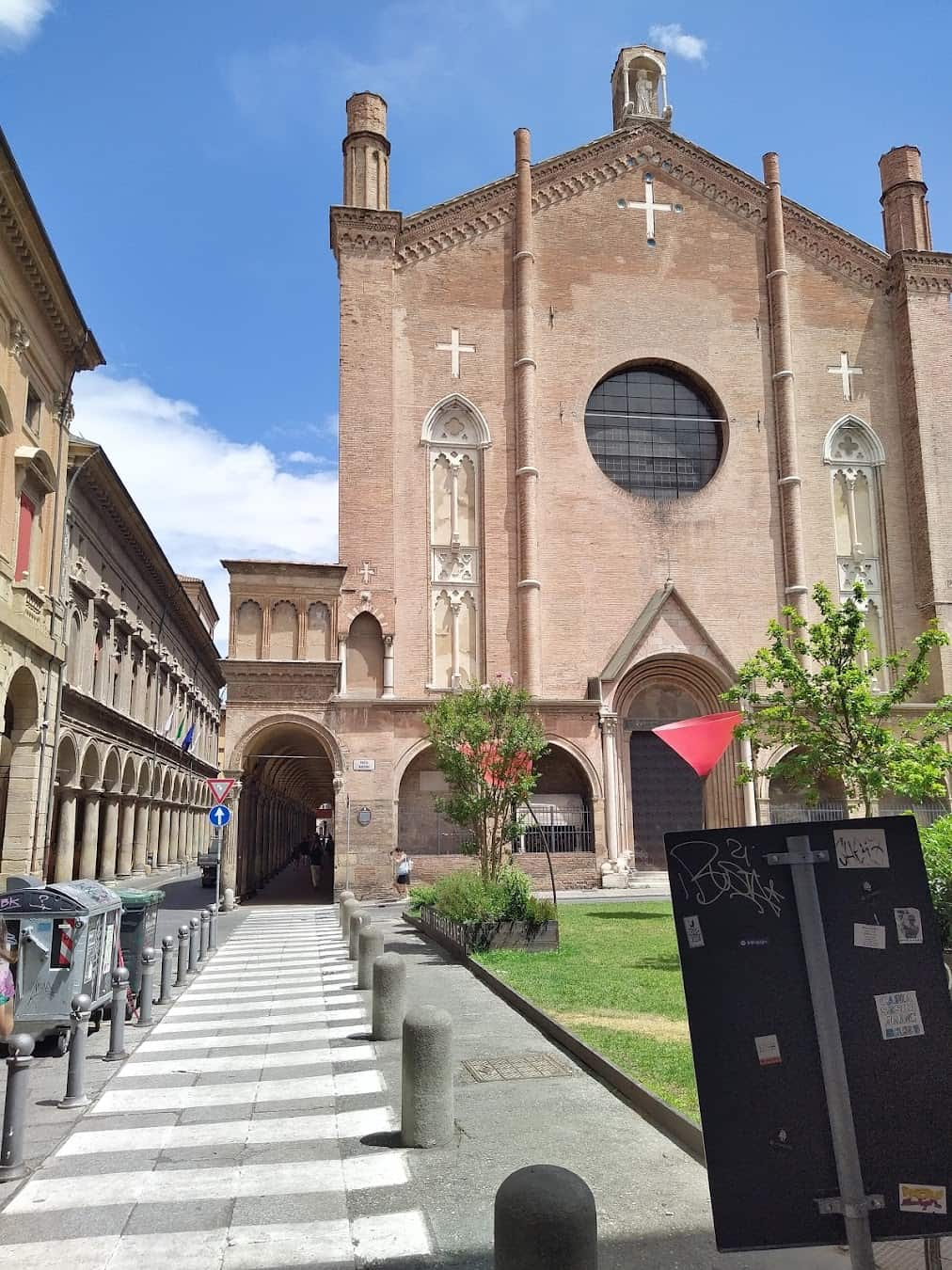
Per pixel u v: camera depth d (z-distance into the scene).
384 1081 9.33
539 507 34.78
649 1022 10.95
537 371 35.78
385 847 31.06
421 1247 5.62
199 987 15.31
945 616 35.34
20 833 24.19
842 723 20.53
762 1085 4.30
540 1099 8.46
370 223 35.22
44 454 24.25
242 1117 8.24
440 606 33.97
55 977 10.66
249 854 36.97
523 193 36.53
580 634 34.25
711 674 34.28
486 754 20.09
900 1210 4.15
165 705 47.97
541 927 17.05
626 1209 6.07
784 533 36.03
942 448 36.94
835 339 38.06
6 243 21.61
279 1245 5.70
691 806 35.16
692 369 36.88
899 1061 4.30
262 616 31.77
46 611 25.36
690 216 38.19
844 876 4.50
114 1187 6.64
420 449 34.56
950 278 38.31
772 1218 4.16
